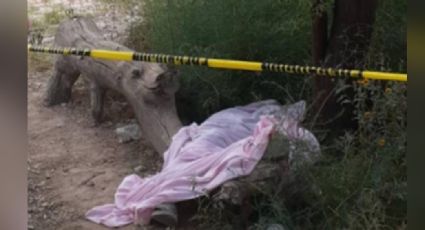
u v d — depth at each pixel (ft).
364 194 10.36
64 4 23.31
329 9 12.78
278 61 15.46
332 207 10.72
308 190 10.84
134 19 20.25
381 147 10.97
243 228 10.98
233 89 15.40
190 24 16.19
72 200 13.16
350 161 11.03
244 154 11.11
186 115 15.81
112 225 11.98
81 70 16.66
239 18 15.42
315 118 12.10
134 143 15.67
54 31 20.76
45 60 20.51
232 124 13.00
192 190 11.39
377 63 12.96
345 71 11.21
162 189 11.71
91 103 16.71
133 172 14.34
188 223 11.74
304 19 14.52
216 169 11.32
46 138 16.02
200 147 12.24
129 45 18.81
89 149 15.48
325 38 13.00
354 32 12.63
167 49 16.40
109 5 22.21
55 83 17.83
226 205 11.07
